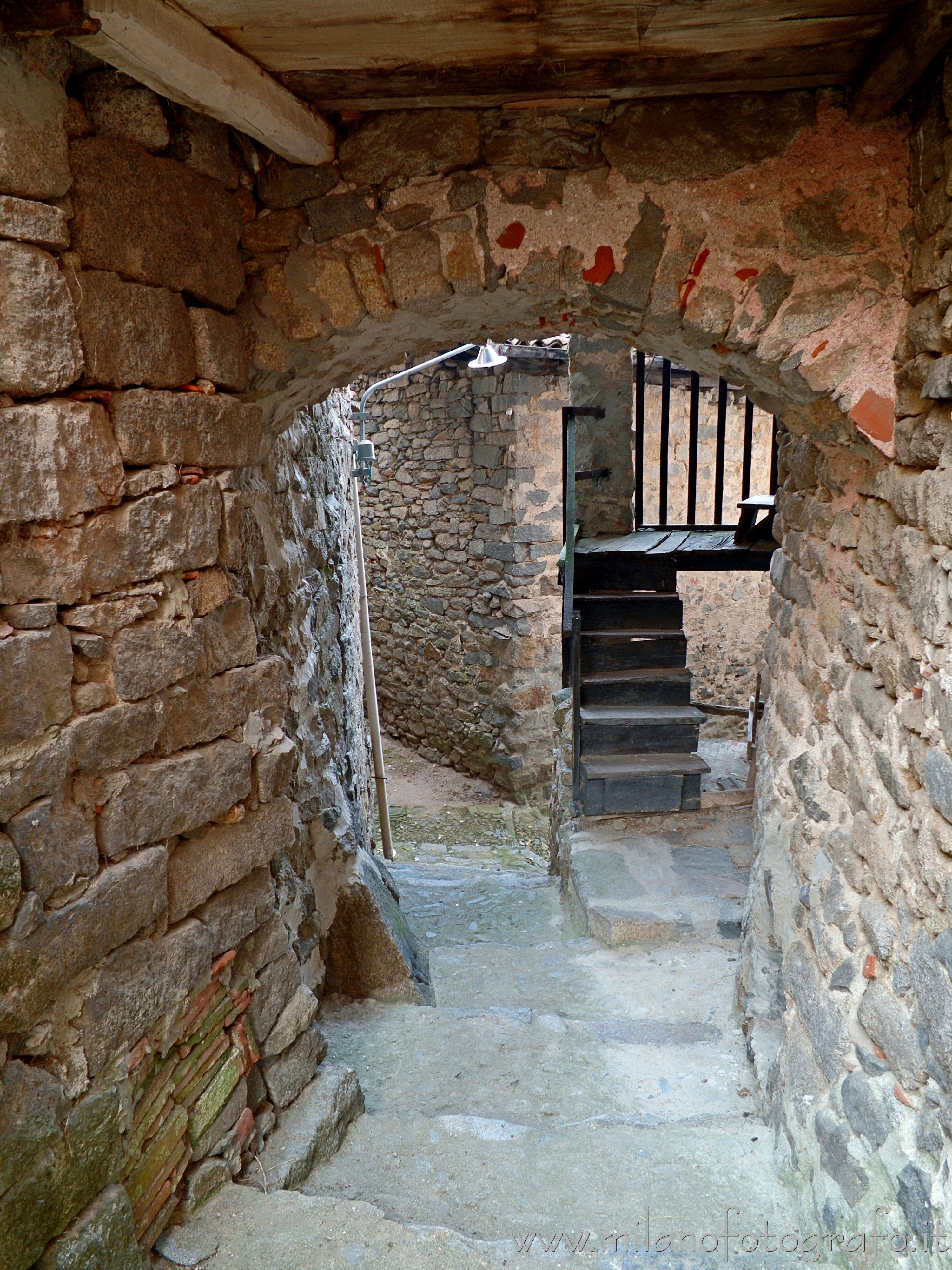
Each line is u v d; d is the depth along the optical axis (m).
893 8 1.54
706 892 3.82
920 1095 1.57
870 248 1.95
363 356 2.53
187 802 1.81
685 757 4.46
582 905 3.88
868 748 1.96
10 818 1.42
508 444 7.27
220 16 1.51
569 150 2.00
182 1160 1.83
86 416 1.55
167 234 1.77
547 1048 2.81
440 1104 2.53
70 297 1.51
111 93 1.63
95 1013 1.59
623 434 4.68
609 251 2.03
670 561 4.44
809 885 2.30
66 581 1.53
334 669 4.02
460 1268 1.69
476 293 2.12
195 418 1.83
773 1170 2.18
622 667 4.51
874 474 2.03
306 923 2.97
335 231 2.08
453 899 4.79
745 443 4.60
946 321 1.67
